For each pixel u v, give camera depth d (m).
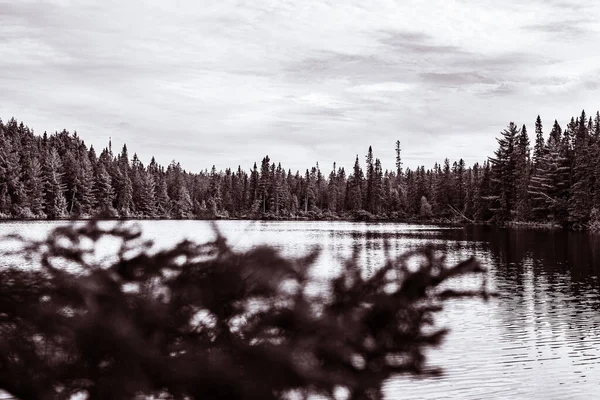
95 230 2.76
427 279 2.45
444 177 124.44
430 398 10.91
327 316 2.29
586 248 46.78
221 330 2.33
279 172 161.75
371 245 52.53
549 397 11.09
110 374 2.16
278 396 2.15
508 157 94.81
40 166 111.81
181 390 2.15
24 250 2.67
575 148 82.19
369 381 2.25
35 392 2.18
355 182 159.12
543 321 17.95
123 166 146.12
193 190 167.00
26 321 2.18
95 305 2.27
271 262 2.44
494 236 65.62
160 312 2.28
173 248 2.55
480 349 14.45
